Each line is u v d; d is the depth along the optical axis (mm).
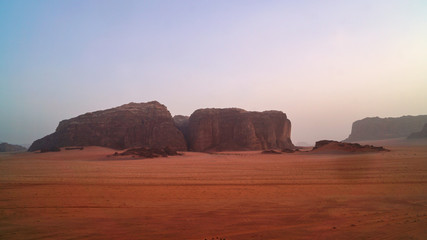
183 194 20469
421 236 11312
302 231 12086
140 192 21344
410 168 34281
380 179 26594
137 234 11906
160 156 75312
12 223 13648
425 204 16766
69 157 77000
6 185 25438
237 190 21984
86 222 13680
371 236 11391
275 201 17875
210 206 16625
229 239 11188
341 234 11656
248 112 129750
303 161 51500
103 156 75500
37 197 19641
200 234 11812
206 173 34125
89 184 25719
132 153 74438
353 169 35344
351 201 17734
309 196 19484
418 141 126750
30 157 79188
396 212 14984
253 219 13898
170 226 12898
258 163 49375
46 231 12438
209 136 120438
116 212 15484
